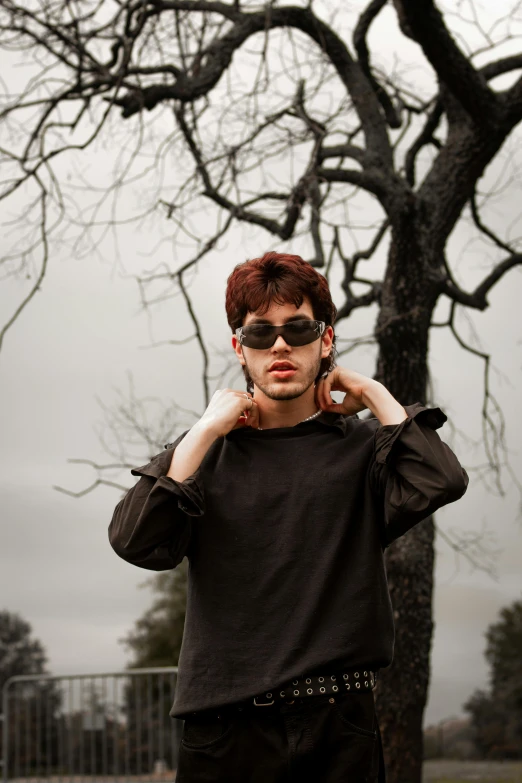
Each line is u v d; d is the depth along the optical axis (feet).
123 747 28.04
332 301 7.43
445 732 42.19
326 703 6.51
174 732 27.30
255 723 6.54
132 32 21.48
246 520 6.84
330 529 6.82
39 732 29.01
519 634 73.67
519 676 72.02
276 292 6.97
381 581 6.89
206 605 6.79
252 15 22.17
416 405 7.22
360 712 6.59
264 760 6.50
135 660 68.54
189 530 6.90
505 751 41.63
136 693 28.19
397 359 20.76
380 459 6.82
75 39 21.66
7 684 29.55
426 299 21.03
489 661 73.41
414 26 18.61
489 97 20.18
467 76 19.56
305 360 7.00
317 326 7.04
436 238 21.25
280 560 6.73
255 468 7.01
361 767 6.48
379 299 22.57
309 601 6.64
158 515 6.64
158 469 6.74
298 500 6.86
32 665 105.09
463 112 21.66
